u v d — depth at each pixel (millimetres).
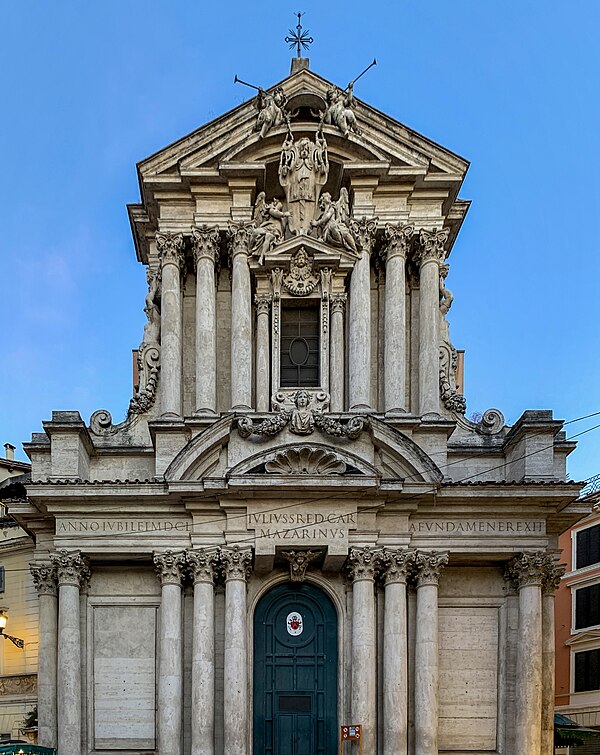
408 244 35562
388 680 31750
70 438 32938
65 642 31859
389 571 32344
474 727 32750
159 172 35250
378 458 32781
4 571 45688
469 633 33438
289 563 32969
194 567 32219
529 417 33062
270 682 33219
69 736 31297
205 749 31094
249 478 31641
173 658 31812
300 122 36312
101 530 32531
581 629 48250
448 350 35688
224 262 35875
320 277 35188
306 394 33875
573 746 45250
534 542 32844
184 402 34906
